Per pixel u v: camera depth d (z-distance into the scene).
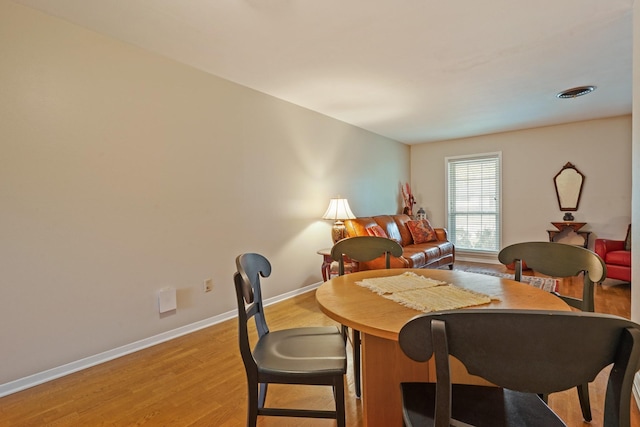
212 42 2.33
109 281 2.26
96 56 2.18
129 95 2.35
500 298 1.32
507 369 0.70
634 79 1.77
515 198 5.15
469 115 4.21
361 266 3.49
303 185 3.85
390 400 1.39
